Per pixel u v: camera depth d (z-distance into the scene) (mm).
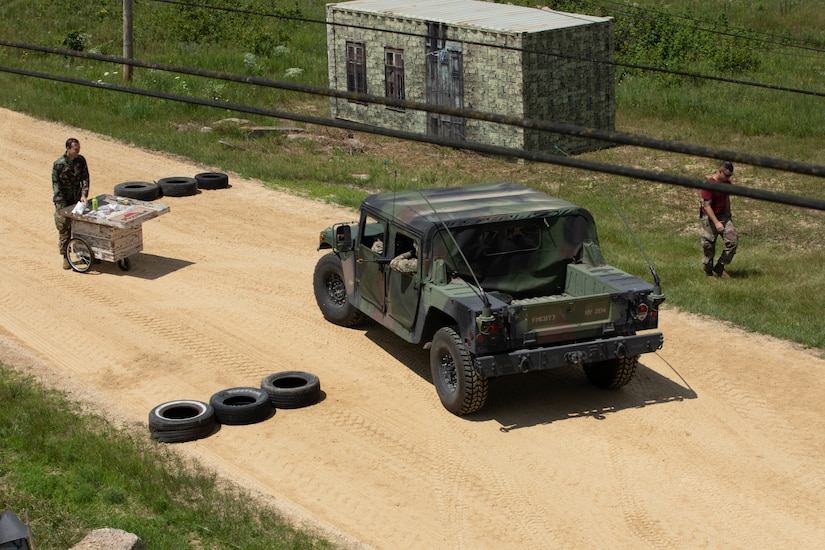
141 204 16953
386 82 30031
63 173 16344
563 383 12797
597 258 12469
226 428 11516
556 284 12547
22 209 20125
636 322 11617
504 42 26125
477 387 11320
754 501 10125
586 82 27406
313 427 11555
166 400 12172
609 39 27516
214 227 19266
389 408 12031
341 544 9148
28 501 9664
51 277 16328
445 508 9953
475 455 10961
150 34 41125
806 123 29547
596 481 10469
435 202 12773
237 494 10039
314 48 39500
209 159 24172
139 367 13086
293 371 12602
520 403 12211
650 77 34688
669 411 12008
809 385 12688
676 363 13328
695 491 10297
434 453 11000
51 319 14578
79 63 36688
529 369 11141
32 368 12922
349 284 13781
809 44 40375
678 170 25953
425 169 25609
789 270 17125
